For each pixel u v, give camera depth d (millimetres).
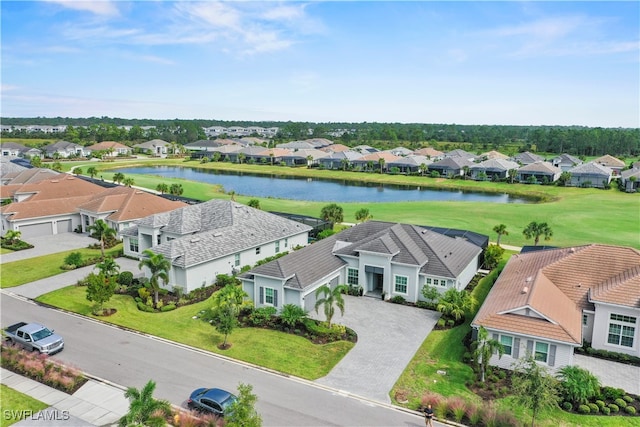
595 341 30406
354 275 41562
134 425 18188
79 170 130250
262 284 36781
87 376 27531
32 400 24969
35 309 37906
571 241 59875
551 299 30125
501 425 22328
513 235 63438
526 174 119000
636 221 71500
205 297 40344
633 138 197125
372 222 45906
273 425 22688
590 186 109375
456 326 34531
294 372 28047
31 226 61000
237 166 157125
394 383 26797
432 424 22922
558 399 22469
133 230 52344
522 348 27922
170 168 156000
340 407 24328
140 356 30094
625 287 30094
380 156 145875
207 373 27922
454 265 39281
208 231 46281
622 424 22984
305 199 99625
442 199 99375
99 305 37125
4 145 162250
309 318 34938
